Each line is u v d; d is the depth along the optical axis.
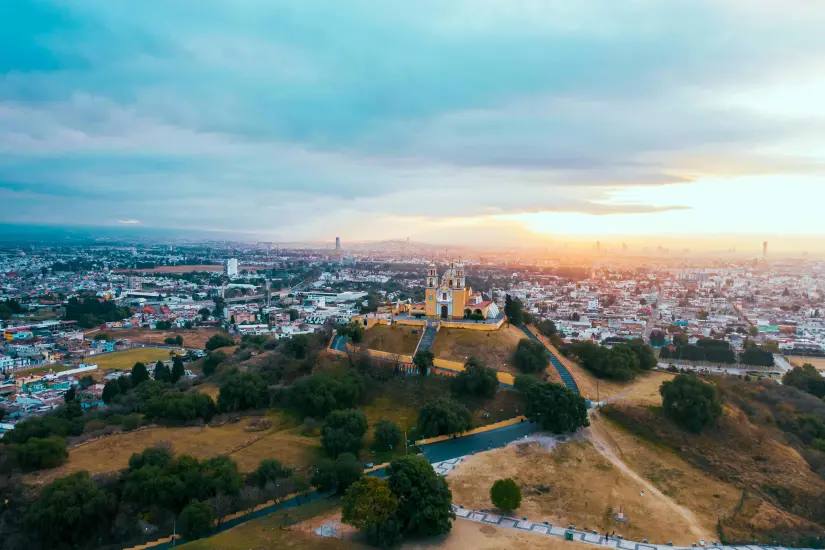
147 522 162.50
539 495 170.25
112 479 171.75
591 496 169.62
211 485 166.75
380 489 147.62
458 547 144.50
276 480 177.38
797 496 178.00
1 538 157.12
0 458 181.00
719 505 169.00
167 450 185.50
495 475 180.50
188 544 142.25
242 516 163.12
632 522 157.50
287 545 141.00
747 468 189.50
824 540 158.25
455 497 169.00
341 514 160.25
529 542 147.00
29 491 167.75
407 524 148.75
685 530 155.00
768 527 160.25
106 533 160.88
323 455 196.00
